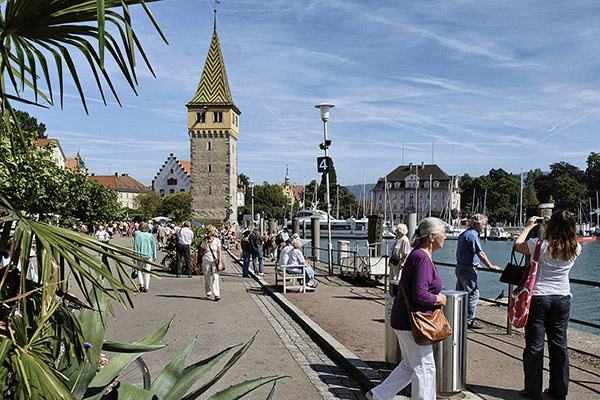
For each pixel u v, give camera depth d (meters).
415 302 4.69
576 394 5.36
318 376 6.62
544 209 7.69
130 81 2.39
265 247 30.12
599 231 101.62
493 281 25.67
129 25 2.29
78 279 2.41
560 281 5.09
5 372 2.28
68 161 104.44
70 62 2.43
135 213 120.38
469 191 149.25
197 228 23.61
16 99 2.44
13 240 2.27
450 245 71.81
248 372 6.82
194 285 16.50
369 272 15.45
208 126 89.25
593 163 124.56
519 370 6.24
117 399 3.22
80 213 39.59
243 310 11.73
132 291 2.47
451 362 5.33
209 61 91.19
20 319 2.35
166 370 3.48
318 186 138.62
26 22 2.29
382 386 4.86
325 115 19.11
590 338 8.00
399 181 152.38
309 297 13.01
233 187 92.75
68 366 3.15
